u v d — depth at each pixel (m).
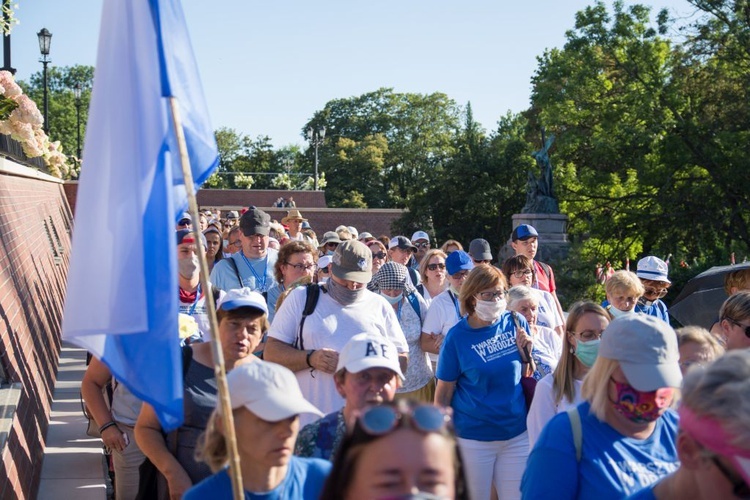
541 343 6.35
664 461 3.33
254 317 4.74
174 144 3.59
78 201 3.46
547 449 3.32
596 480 3.24
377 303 6.00
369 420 2.16
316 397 5.64
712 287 8.26
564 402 4.80
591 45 40.56
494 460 5.77
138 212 3.39
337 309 5.82
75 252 3.41
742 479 2.44
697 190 36.97
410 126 95.62
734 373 2.49
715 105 38.19
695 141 37.31
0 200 10.51
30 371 8.90
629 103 38.41
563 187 42.62
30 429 7.57
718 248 34.88
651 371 3.16
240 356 4.75
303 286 5.96
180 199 3.81
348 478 2.20
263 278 8.67
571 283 32.84
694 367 2.65
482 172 49.66
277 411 3.08
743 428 2.38
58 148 26.84
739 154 35.22
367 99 100.38
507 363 5.74
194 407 4.60
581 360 4.67
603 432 3.31
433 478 2.12
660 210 38.91
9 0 10.44
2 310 8.03
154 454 4.55
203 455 3.32
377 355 4.12
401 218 51.94
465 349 5.78
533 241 9.57
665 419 3.44
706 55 38.59
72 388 11.55
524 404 5.81
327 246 12.44
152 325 3.34
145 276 3.35
